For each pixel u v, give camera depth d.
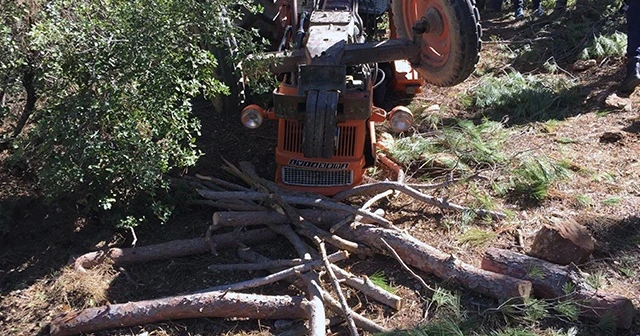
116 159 4.05
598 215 4.32
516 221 4.34
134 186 4.33
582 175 4.83
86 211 4.45
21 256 4.32
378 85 5.78
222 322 3.66
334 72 4.41
